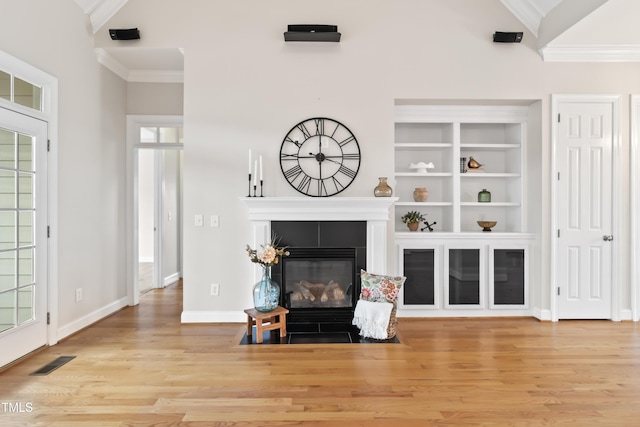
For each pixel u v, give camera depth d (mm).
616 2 3395
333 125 4285
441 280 4434
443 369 2980
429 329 4000
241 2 4227
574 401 2496
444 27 4293
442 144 4633
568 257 4320
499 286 4465
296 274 4293
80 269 3973
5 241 3029
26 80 3244
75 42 3865
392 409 2389
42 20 3375
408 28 4285
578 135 4316
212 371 2936
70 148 3793
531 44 4305
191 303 4227
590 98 4297
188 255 4223
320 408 2398
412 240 4418
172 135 6332
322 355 3273
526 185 4621
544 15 4145
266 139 4254
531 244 4461
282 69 4254
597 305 4324
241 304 4242
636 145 4324
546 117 4309
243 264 4242
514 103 4477
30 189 3299
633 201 4312
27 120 3203
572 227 4324
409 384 2725
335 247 4180
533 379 2809
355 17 4273
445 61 4289
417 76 4289
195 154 4219
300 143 4273
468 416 2314
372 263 4156
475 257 4449
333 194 4301
